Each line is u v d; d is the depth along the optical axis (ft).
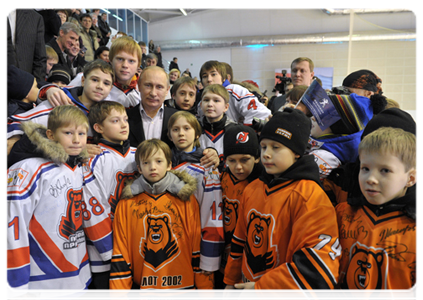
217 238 4.71
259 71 43.16
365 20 34.60
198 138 5.66
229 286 4.26
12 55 7.25
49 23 10.98
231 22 43.45
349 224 3.45
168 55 45.57
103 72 5.53
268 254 3.73
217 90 5.96
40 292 4.30
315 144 4.91
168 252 4.66
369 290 2.99
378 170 3.04
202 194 4.95
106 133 5.19
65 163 4.62
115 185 5.07
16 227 4.08
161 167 4.71
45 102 5.52
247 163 4.69
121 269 4.61
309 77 9.33
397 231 2.99
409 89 13.08
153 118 6.22
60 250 4.39
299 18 41.24
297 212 3.61
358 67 19.95
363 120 4.73
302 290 3.13
